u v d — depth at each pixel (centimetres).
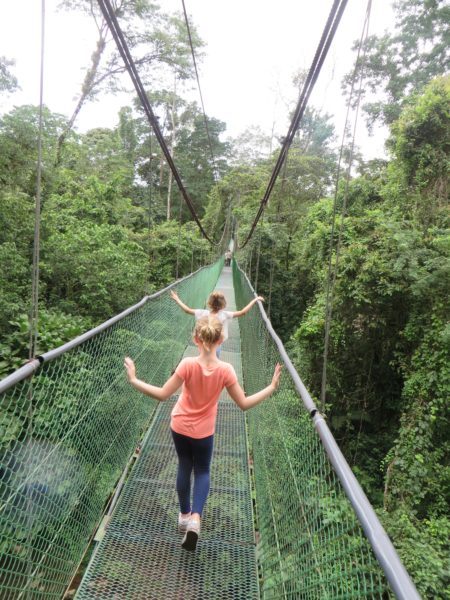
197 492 179
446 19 1350
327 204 1041
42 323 523
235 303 1024
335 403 782
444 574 411
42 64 154
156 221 2595
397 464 559
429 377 565
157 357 332
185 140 3422
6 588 128
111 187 1431
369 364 748
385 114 1281
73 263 792
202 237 2138
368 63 1464
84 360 181
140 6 1380
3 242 702
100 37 1362
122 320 233
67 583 171
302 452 145
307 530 126
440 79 702
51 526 155
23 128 666
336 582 96
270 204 1784
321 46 279
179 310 450
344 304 690
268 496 199
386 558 67
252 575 186
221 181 2456
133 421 264
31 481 137
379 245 662
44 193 809
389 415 764
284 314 1564
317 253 870
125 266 877
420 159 672
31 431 138
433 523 483
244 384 440
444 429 552
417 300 618
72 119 1330
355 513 83
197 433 175
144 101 390
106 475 214
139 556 189
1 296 580
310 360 786
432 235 633
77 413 174
